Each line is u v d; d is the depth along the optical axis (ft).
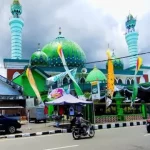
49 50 169.27
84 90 132.46
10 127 61.26
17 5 191.62
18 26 188.14
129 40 216.74
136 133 51.80
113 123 76.48
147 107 96.99
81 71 163.84
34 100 110.22
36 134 59.62
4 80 109.60
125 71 187.01
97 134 53.16
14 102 108.17
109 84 87.92
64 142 41.81
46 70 155.33
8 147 38.63
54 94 91.20
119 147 34.19
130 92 104.63
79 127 46.96
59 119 80.02
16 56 184.24
